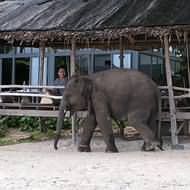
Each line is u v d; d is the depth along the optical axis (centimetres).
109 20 1350
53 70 2331
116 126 1834
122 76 1317
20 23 1455
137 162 1078
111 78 1318
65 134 1711
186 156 1180
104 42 1736
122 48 1702
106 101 1305
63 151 1312
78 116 1460
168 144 1429
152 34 1305
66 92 1315
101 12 1424
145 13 1342
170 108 1359
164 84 2262
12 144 1491
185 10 1321
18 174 938
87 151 1305
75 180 879
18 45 1816
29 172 958
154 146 1298
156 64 2286
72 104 1310
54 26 1377
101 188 815
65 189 810
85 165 1037
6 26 1455
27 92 1560
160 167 1009
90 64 2269
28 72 2414
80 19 1402
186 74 2080
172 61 2212
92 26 1338
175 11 1327
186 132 1617
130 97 1299
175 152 1263
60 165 1038
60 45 1811
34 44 1847
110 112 1313
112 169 985
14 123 1872
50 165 1039
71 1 1580
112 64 2216
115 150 1292
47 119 1788
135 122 1295
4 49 2481
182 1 1380
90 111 1320
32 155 1210
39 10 1553
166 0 1398
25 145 1453
